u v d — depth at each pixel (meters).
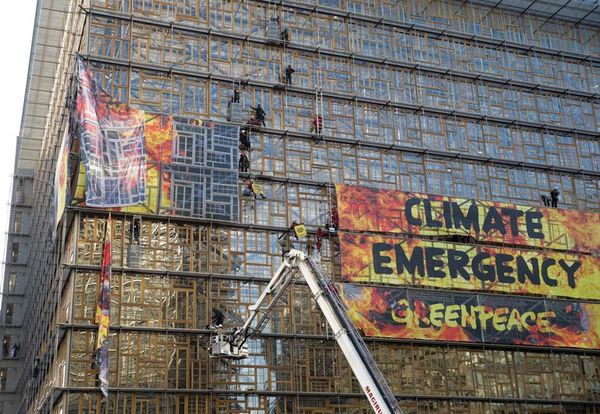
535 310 52.97
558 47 64.06
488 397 50.47
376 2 59.12
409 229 52.00
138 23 51.12
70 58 55.41
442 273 51.69
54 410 44.22
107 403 42.38
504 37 62.44
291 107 53.44
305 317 48.00
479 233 53.88
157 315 45.00
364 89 55.94
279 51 54.62
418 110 56.62
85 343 43.28
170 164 47.53
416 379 49.47
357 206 51.16
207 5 53.47
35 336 65.75
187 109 50.38
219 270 47.19
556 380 52.91
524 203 57.28
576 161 60.44
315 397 46.59
